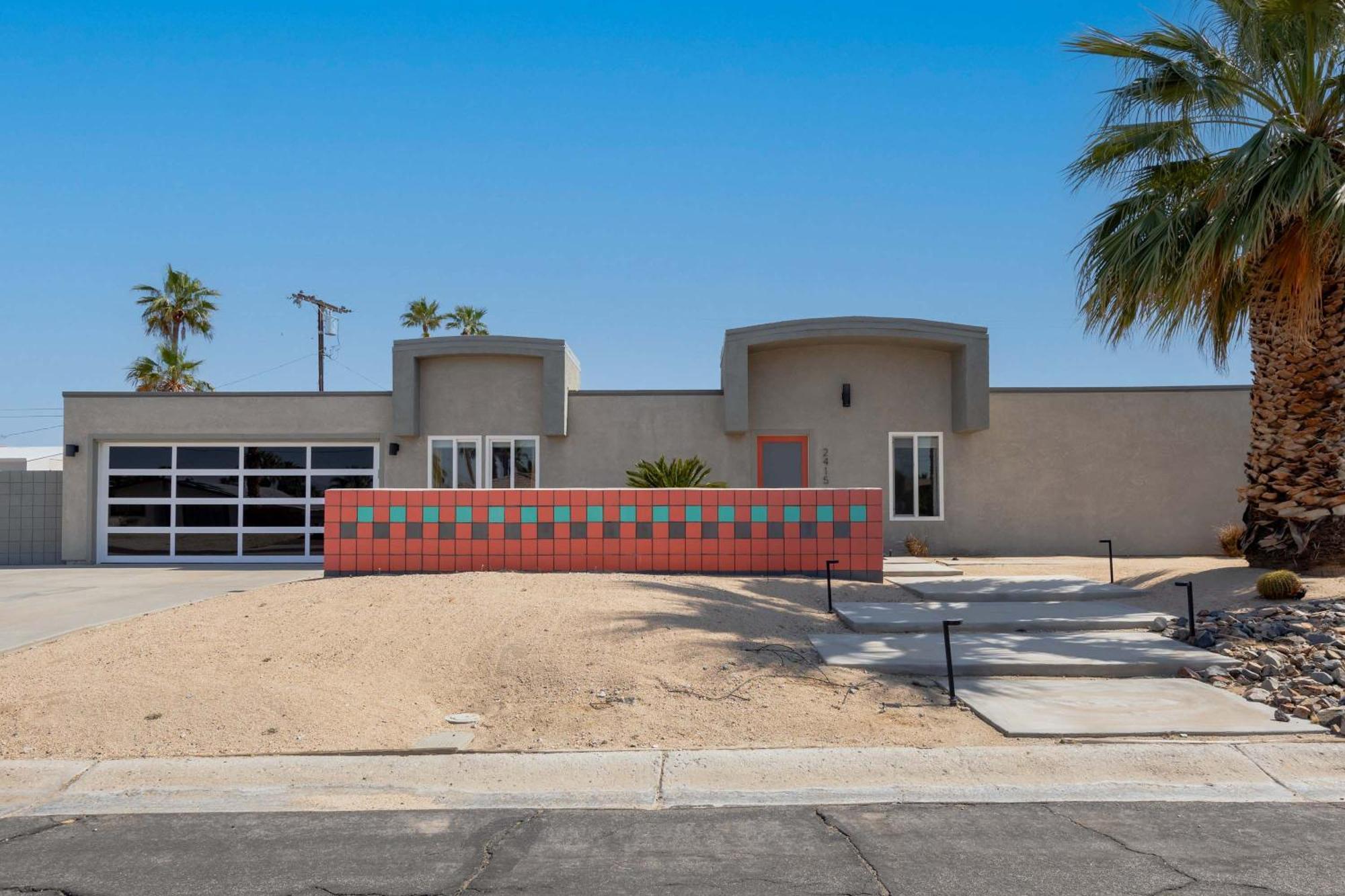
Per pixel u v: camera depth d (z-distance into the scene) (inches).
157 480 768.3
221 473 766.5
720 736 246.7
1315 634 331.3
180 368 1628.9
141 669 293.0
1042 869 169.6
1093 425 750.5
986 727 253.1
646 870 170.7
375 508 489.7
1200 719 256.1
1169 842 182.5
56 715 255.3
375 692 279.1
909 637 354.9
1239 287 522.3
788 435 753.6
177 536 763.4
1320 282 438.3
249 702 263.0
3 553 786.8
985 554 744.3
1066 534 746.2
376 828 194.4
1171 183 497.4
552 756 231.8
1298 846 180.1
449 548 487.5
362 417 759.7
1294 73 464.8
